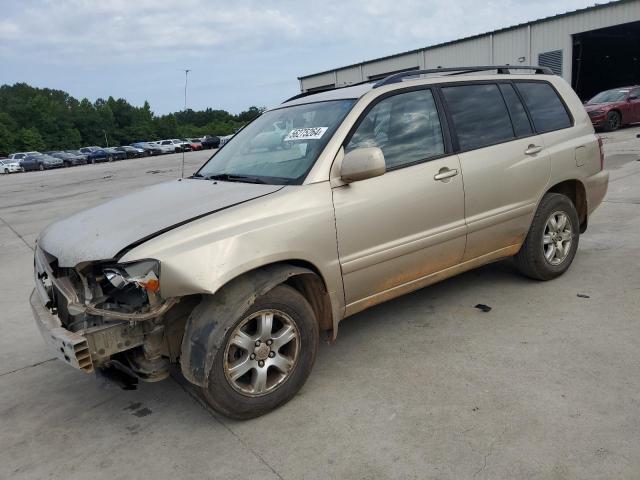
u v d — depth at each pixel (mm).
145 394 3600
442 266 4066
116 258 2824
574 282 4797
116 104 111938
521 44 26609
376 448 2795
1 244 9227
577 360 3471
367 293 3660
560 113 4910
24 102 112562
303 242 3203
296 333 3227
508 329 4004
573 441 2703
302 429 3021
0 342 4684
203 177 4039
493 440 2766
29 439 3193
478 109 4312
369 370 3594
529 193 4484
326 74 37062
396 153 3766
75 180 24500
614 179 9516
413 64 31531
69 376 3963
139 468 2834
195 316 2973
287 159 3643
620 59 35156
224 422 3182
